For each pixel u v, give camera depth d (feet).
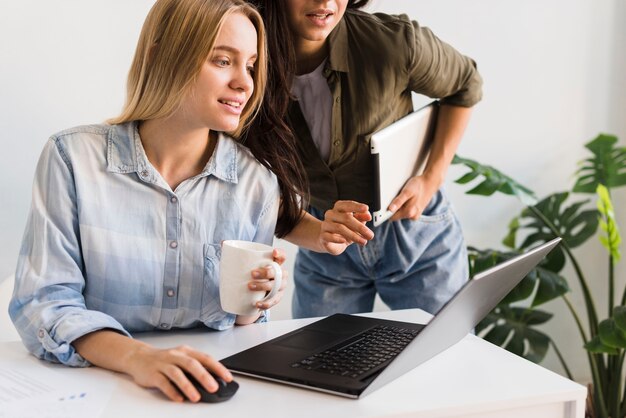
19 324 3.60
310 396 3.11
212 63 3.76
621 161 8.21
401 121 5.40
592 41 8.75
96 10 6.65
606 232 8.44
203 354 3.16
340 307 6.49
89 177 3.86
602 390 7.95
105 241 3.86
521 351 7.86
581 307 9.18
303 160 5.65
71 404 2.97
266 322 4.24
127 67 6.85
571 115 8.77
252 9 3.90
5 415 2.85
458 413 3.07
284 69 4.95
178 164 4.04
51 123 6.62
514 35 8.33
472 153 8.36
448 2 7.95
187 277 4.01
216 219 4.11
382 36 5.43
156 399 3.06
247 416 2.91
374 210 5.10
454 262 6.19
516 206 8.62
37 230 3.77
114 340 3.38
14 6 6.34
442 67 5.69
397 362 3.06
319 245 4.43
